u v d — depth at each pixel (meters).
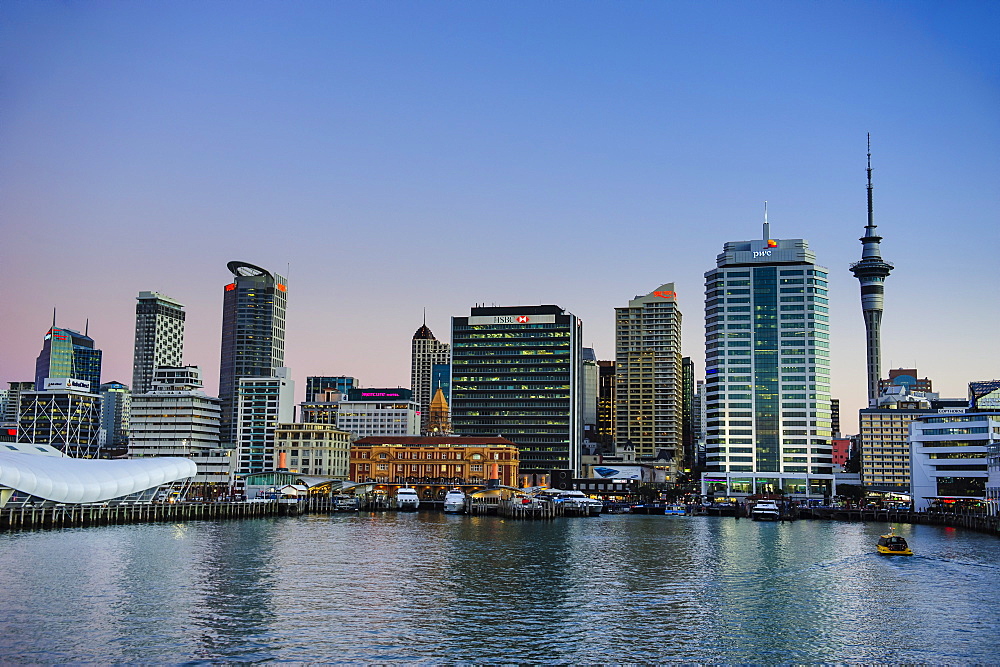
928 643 81.25
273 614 89.44
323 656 74.50
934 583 113.94
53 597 94.75
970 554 148.62
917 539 180.88
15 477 165.75
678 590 107.00
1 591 97.31
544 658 75.19
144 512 195.50
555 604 97.06
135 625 83.12
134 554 130.50
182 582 106.31
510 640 80.56
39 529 162.50
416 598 99.44
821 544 167.62
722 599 101.19
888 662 75.38
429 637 81.12
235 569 118.88
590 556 142.00
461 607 94.69
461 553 144.25
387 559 133.88
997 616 92.56
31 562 118.81
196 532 173.12
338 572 118.31
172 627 82.75
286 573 116.31
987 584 113.19
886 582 114.56
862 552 151.75
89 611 88.38
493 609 93.88
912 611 94.94
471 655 75.62
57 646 75.56
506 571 121.81
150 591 99.62
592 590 106.38
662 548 156.88
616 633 83.81
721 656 76.69
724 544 166.50
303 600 97.12
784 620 90.06
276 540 161.62
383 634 81.94
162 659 72.75
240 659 73.25
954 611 95.06
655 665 73.94
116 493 193.50
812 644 80.69
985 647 80.00
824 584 112.56
